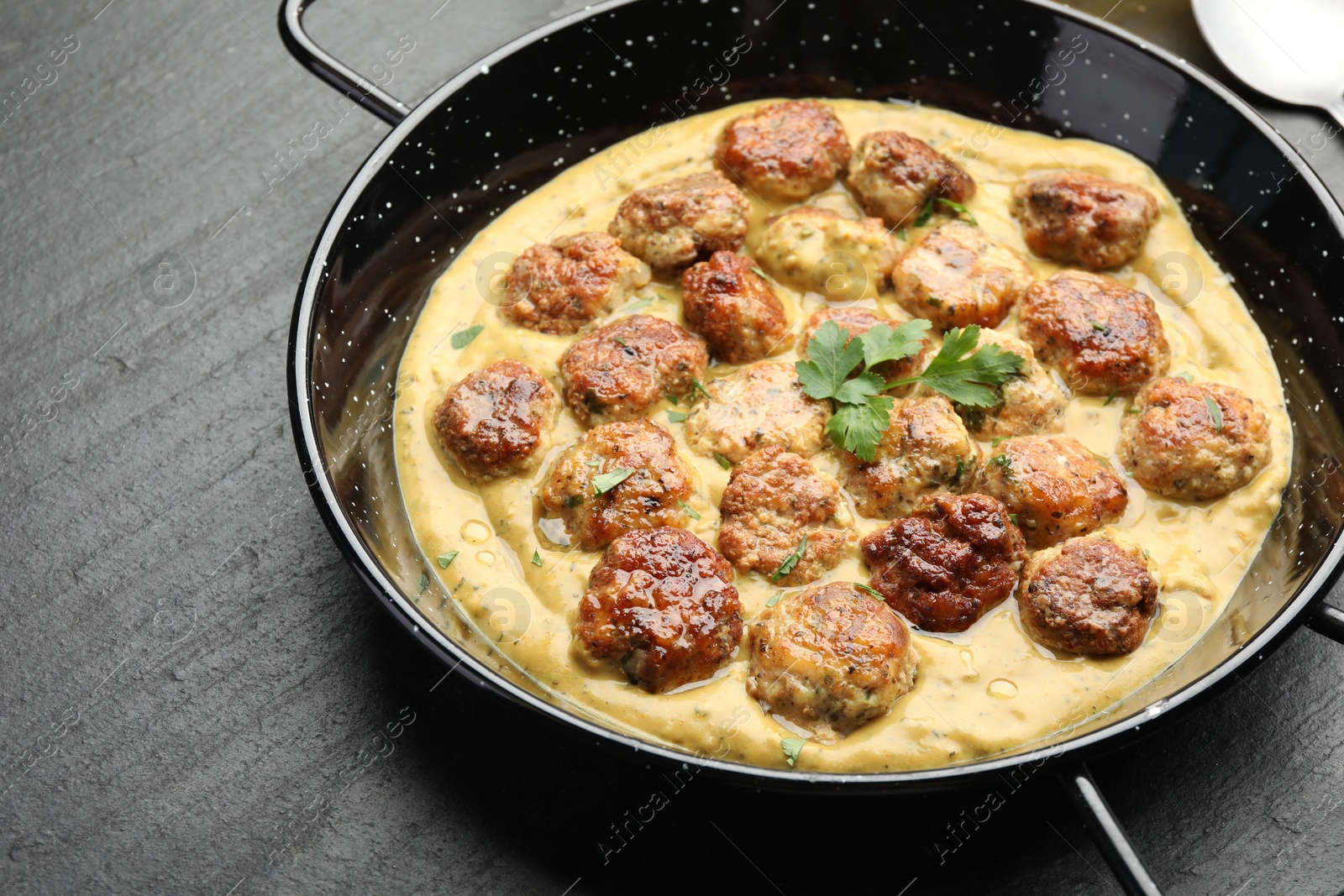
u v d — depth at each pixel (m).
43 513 0.62
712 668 0.55
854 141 0.67
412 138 0.61
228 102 0.70
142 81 0.70
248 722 0.58
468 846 0.56
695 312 0.61
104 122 0.69
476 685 0.51
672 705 0.55
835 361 0.58
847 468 0.58
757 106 0.68
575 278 0.61
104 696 0.58
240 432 0.63
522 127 0.64
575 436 0.60
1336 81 0.69
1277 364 0.62
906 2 0.65
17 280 0.66
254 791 0.57
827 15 0.66
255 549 0.61
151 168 0.69
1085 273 0.62
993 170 0.66
